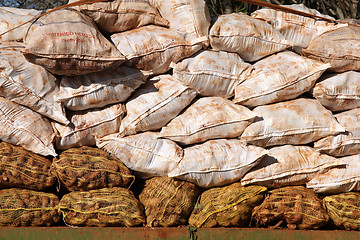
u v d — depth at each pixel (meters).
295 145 3.85
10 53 3.36
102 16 3.60
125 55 3.54
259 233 3.41
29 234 3.13
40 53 3.14
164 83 3.71
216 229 3.38
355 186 3.75
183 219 3.57
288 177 3.69
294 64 3.85
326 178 3.72
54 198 3.38
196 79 3.66
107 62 3.35
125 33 3.75
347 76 3.94
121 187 3.50
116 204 3.36
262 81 3.78
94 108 3.61
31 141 3.39
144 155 3.53
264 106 3.82
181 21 3.79
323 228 3.80
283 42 3.93
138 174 3.63
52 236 3.15
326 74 4.05
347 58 3.89
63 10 3.38
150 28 3.75
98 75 3.49
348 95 3.89
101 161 3.44
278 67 3.84
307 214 3.57
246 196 3.57
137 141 3.52
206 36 3.72
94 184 3.38
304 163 3.71
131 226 3.39
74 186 3.38
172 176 3.47
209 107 3.68
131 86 3.58
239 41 3.79
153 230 3.28
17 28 3.62
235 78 3.79
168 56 3.63
